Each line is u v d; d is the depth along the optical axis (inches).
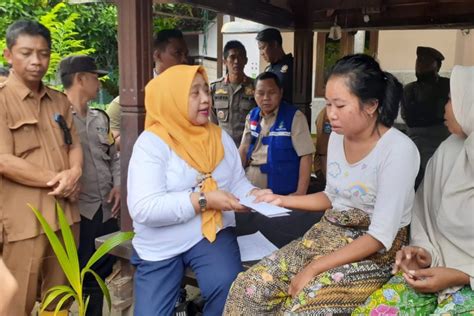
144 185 72.8
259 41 178.2
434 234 66.9
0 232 85.0
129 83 92.4
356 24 206.5
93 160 111.4
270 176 129.1
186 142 76.3
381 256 66.3
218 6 148.2
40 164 88.1
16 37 84.0
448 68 265.3
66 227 83.4
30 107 87.7
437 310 60.3
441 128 147.3
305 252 70.2
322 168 165.8
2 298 84.4
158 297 76.6
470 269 60.0
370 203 66.4
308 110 185.6
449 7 184.9
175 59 131.5
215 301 76.1
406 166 61.9
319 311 62.2
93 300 109.8
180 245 76.7
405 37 271.9
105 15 270.4
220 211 78.7
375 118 64.6
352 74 61.9
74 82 109.8
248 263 84.0
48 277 95.4
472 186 61.7
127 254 96.6
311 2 177.5
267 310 69.1
